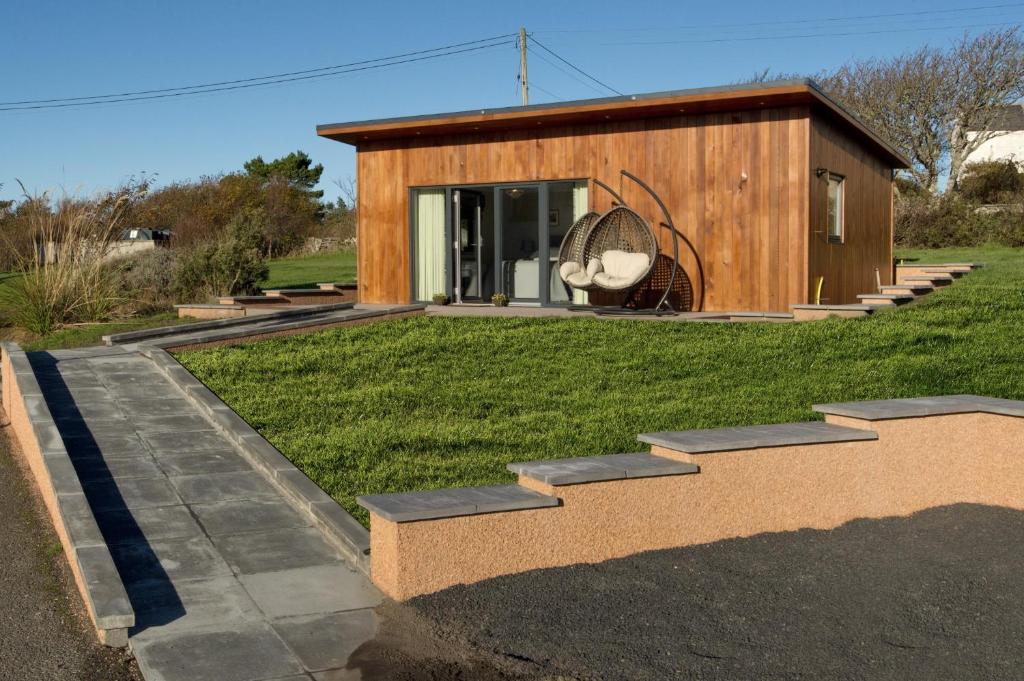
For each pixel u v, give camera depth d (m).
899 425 5.94
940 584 4.82
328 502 6.20
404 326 12.17
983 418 6.12
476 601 4.71
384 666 4.14
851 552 5.31
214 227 35.75
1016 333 10.21
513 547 4.98
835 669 4.03
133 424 8.24
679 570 5.05
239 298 15.67
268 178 52.75
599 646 4.25
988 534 5.52
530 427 7.92
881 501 5.92
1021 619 4.43
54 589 5.30
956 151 35.25
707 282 13.54
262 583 5.13
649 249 13.23
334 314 14.38
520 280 15.08
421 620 4.55
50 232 15.04
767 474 5.59
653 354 10.22
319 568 5.35
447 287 15.55
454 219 15.48
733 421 7.80
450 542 4.84
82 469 7.10
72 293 14.63
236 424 7.99
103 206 15.55
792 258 12.96
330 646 4.35
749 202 13.22
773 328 11.25
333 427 8.05
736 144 13.28
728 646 4.23
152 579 5.20
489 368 9.95
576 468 5.21
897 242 28.62
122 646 4.49
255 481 6.90
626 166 14.05
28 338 13.93
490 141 15.02
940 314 11.36
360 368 10.00
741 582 4.91
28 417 7.77
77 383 9.59
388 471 6.89
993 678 3.93
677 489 5.36
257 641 4.41
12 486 7.37
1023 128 39.41
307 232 41.50
